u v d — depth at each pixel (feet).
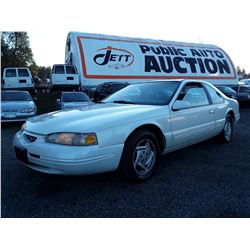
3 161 13.24
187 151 15.37
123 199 9.21
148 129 11.00
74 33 51.06
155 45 57.82
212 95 15.53
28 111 26.55
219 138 16.80
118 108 11.30
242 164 13.01
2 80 49.44
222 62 67.56
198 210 8.51
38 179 10.87
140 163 10.52
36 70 173.37
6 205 8.70
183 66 59.67
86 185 10.34
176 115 12.03
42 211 8.37
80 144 8.79
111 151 9.35
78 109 11.65
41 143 9.19
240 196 9.50
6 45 131.95
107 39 52.90
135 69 53.57
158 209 8.56
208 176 11.41
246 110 42.19
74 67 49.73
